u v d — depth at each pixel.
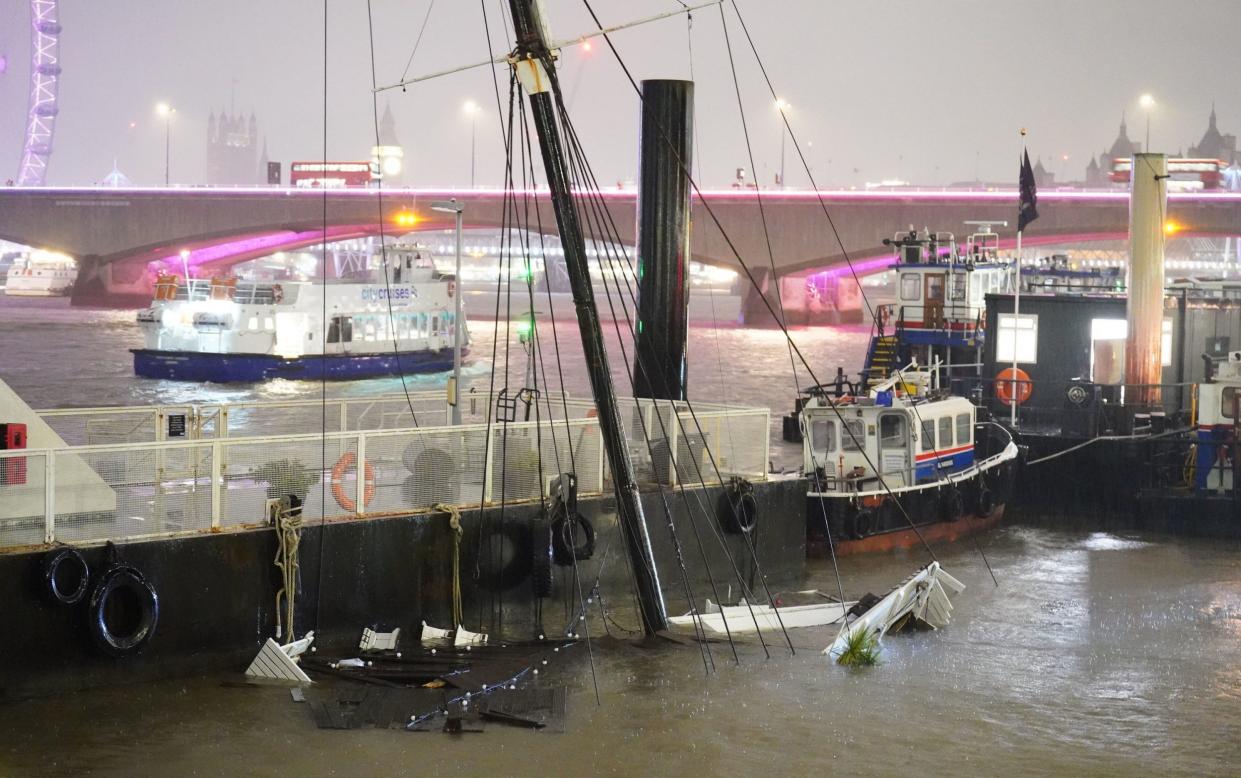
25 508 15.35
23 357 81.38
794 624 19.91
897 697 16.59
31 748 13.78
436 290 70.38
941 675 17.67
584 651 18.00
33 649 15.08
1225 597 23.12
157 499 16.27
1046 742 15.09
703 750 14.32
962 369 39.97
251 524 16.84
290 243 146.25
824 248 122.62
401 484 18.31
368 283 69.38
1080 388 31.33
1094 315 34.31
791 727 15.21
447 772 13.44
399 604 17.98
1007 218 119.81
